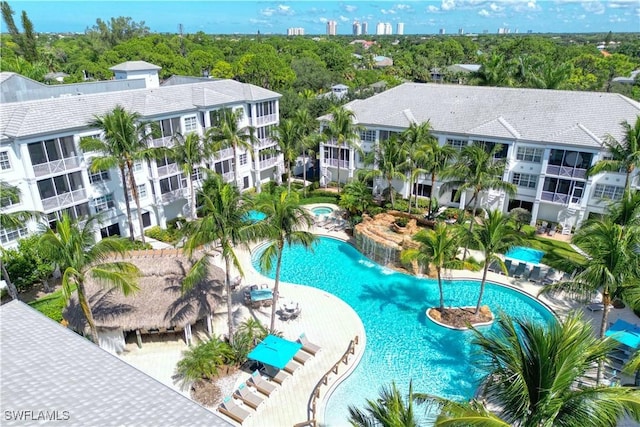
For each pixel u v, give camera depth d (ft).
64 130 107.14
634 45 532.73
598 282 64.80
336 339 87.15
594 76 301.84
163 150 119.03
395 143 136.26
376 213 140.15
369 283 110.52
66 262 65.72
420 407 69.46
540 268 110.42
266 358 74.79
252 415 67.97
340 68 424.87
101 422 30.32
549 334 43.98
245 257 123.54
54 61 363.97
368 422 49.83
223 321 92.43
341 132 152.46
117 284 69.05
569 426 41.29
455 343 87.04
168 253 92.79
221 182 77.30
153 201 135.13
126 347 83.35
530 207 140.26
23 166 101.35
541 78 204.03
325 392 72.69
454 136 144.15
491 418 40.47
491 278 110.42
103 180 119.96
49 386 33.58
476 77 217.97
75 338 39.99
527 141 131.23
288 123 152.87
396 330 91.25
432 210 138.51
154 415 31.42
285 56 416.26
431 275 112.47
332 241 134.31
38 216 96.32
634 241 65.46
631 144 102.68
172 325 78.48
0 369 35.19
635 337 76.79
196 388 73.05
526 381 44.78
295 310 93.35
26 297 100.17
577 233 74.54
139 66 215.51
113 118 107.14
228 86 163.94
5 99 139.23
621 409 40.91
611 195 124.26
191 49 447.83
